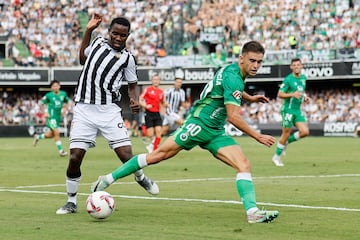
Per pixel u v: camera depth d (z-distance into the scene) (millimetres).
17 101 115875
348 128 98688
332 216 22125
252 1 110000
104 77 23484
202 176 38156
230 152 21234
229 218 21672
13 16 113750
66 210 22891
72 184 23109
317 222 20812
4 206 24875
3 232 18984
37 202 26172
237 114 20688
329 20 103750
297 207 24422
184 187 31938
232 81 20766
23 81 110000
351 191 29812
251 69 20828
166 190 30516
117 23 23297
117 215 22406
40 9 115812
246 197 20750
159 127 61281
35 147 74188
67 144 81562
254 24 108438
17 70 109750
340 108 103062
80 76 23734
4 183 34656
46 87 117500
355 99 102875
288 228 19656
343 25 102188
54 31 115250
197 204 25344
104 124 23625
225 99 20828
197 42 110438
